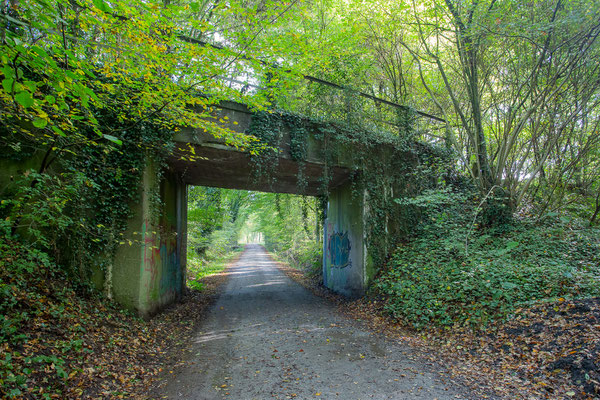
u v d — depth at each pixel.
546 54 9.97
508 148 10.65
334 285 14.41
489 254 9.06
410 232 12.66
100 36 6.49
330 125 11.41
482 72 11.50
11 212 6.34
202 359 6.21
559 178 10.74
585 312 5.57
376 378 5.09
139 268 8.17
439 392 4.53
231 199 28.30
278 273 21.58
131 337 6.79
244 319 9.49
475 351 5.87
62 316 5.79
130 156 8.11
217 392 4.77
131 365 5.64
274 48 6.48
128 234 8.15
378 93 16.31
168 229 10.78
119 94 5.90
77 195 6.82
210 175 12.84
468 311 7.21
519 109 11.32
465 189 12.75
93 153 7.73
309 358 6.10
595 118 10.76
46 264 6.02
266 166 10.27
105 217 7.77
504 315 6.56
